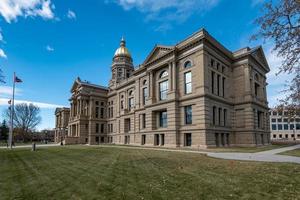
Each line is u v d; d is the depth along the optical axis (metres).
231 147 39.62
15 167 18.53
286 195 9.46
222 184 11.12
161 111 47.72
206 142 37.12
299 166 14.41
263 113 51.94
